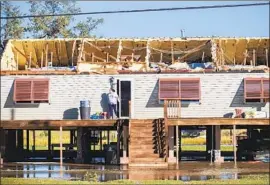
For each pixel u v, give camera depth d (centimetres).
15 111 7431
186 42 8025
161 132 6694
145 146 6594
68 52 8250
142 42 8000
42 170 5966
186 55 8219
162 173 5572
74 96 7400
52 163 6906
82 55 7850
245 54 8175
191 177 5181
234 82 7381
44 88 7400
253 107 7369
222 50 8019
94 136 9281
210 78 7394
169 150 6925
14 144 8144
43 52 8194
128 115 7369
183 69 7419
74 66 8081
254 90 7331
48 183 4597
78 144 7138
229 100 7375
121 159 6700
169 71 7400
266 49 8106
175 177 5197
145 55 8181
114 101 7244
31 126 6950
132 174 5494
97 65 7525
